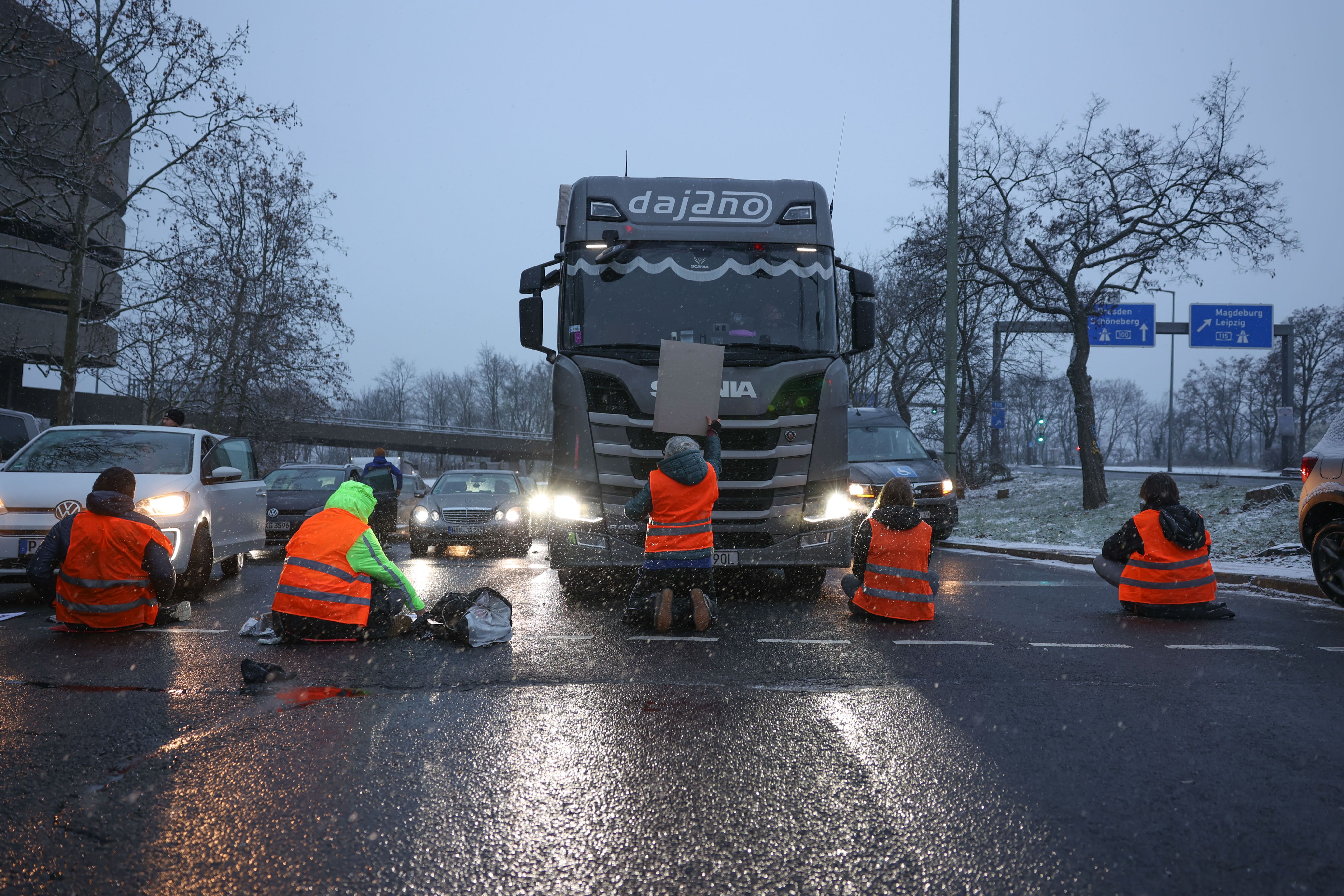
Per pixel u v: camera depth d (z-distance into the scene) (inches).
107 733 167.3
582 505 334.0
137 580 280.2
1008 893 106.3
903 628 294.5
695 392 325.1
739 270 357.7
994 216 925.2
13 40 674.2
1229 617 313.6
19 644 257.6
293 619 258.1
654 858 114.9
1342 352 2142.0
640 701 192.7
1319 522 358.3
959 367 1338.6
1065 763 152.8
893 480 316.5
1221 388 2866.6
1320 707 191.2
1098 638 275.4
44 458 386.9
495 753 156.3
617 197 365.4
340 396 1307.8
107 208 1185.4
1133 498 847.7
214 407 1217.4
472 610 260.4
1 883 107.4
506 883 108.2
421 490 1016.2
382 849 117.3
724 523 333.7
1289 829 125.5
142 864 112.8
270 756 154.0
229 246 1157.7
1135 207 850.8
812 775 145.9
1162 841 121.0
